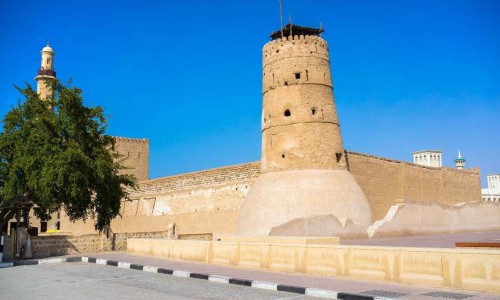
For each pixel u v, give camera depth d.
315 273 12.77
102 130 25.72
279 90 27.84
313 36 28.48
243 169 32.62
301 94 27.33
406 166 37.19
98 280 13.02
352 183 27.11
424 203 31.08
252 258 14.78
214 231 33.91
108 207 25.84
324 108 27.56
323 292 10.05
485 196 85.19
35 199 23.41
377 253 11.47
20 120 24.31
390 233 27.50
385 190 34.31
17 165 22.42
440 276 10.23
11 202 19.72
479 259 9.66
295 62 27.81
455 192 43.84
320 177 25.97
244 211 27.22
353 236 25.22
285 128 27.19
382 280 11.27
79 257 19.47
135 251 21.06
